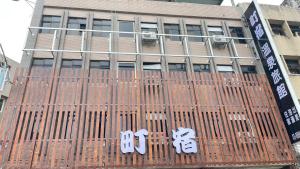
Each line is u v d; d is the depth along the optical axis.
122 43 14.16
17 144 10.43
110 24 14.85
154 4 16.00
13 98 11.41
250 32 16.02
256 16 15.21
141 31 15.03
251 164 11.51
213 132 12.02
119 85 12.50
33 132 10.77
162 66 13.77
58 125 11.02
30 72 12.43
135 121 11.71
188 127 11.95
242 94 13.54
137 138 11.21
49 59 13.21
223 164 11.26
